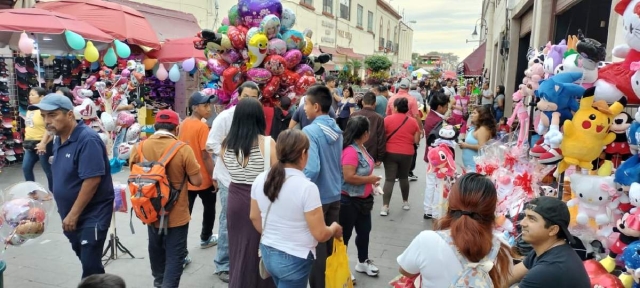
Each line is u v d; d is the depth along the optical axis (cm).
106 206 366
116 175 878
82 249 361
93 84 1039
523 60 1185
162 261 406
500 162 434
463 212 222
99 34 1007
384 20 4006
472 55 2436
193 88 1455
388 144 656
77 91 977
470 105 1733
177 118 402
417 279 238
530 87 412
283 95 654
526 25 1052
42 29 871
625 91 303
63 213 363
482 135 573
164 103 1392
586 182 319
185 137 477
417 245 227
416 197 780
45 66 1042
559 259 235
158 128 392
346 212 443
